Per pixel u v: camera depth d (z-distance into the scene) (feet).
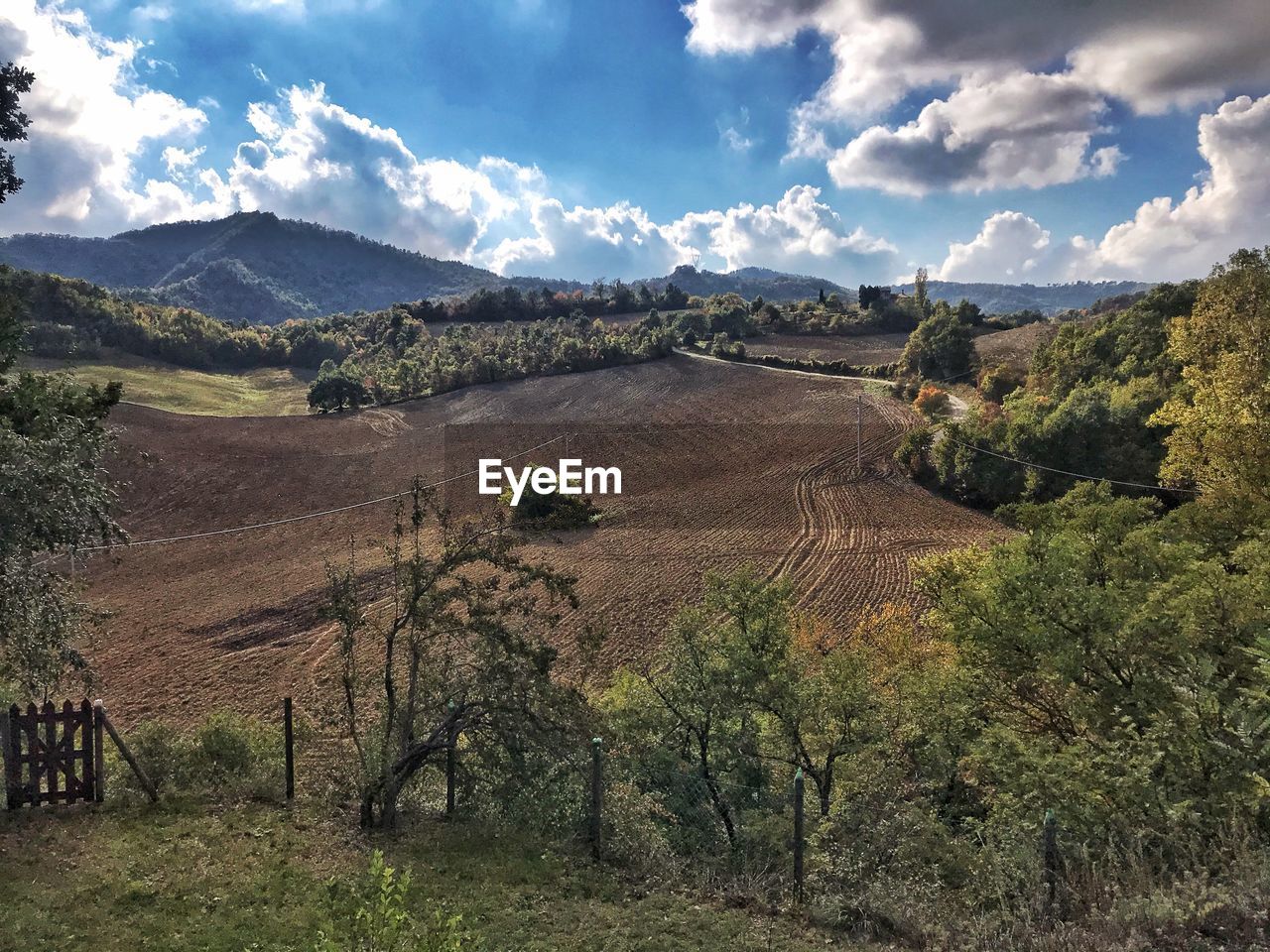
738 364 359.87
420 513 36.60
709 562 157.17
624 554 163.43
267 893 25.82
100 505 39.29
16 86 57.98
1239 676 38.34
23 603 33.37
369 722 41.78
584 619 126.62
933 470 213.25
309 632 124.47
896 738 51.16
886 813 36.81
